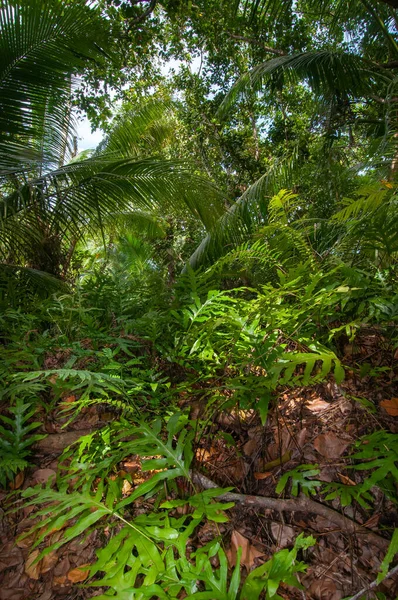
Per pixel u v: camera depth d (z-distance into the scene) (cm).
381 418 140
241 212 395
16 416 158
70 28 291
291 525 118
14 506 142
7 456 147
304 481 119
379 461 99
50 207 307
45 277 293
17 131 310
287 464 135
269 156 802
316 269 216
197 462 139
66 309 217
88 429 172
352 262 224
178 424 136
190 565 91
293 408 155
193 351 165
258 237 252
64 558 123
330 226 314
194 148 774
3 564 123
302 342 150
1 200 299
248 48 681
